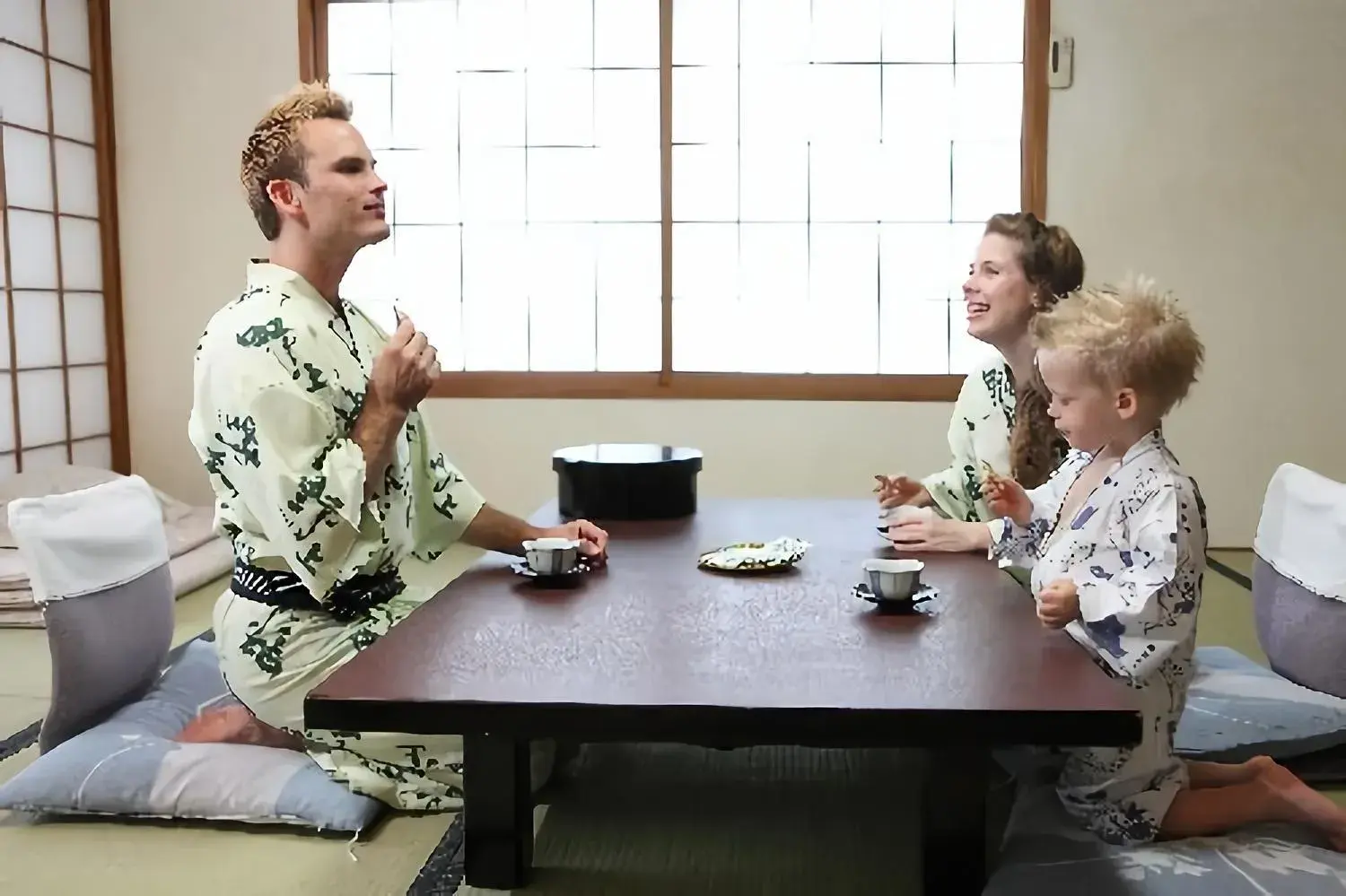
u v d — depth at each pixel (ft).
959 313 17.07
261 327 7.04
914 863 6.63
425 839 6.99
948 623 6.21
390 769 7.25
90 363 17.43
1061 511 6.73
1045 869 5.89
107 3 17.43
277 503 6.83
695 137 17.10
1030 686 5.16
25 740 8.89
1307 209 16.35
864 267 17.10
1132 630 5.95
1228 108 16.28
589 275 17.43
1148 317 6.23
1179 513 6.06
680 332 17.35
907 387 16.79
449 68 17.34
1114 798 6.28
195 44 17.44
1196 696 8.29
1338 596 7.70
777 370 17.29
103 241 17.65
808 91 16.93
